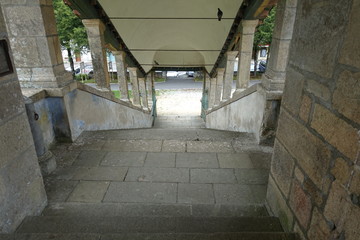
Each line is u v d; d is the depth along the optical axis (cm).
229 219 210
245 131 479
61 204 253
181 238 174
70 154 361
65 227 204
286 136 189
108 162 340
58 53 368
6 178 183
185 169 323
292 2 308
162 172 317
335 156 127
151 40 1128
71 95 397
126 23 768
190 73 2719
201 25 930
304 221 162
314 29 146
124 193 277
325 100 135
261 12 494
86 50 1852
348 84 115
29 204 216
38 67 351
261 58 2436
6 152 182
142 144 394
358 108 109
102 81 587
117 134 450
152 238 174
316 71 144
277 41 337
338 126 124
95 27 546
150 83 1438
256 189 285
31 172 217
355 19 110
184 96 1984
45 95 355
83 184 291
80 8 482
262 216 217
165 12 859
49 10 341
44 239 172
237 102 547
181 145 390
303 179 162
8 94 183
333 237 130
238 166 330
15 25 327
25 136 206
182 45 1320
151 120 1258
